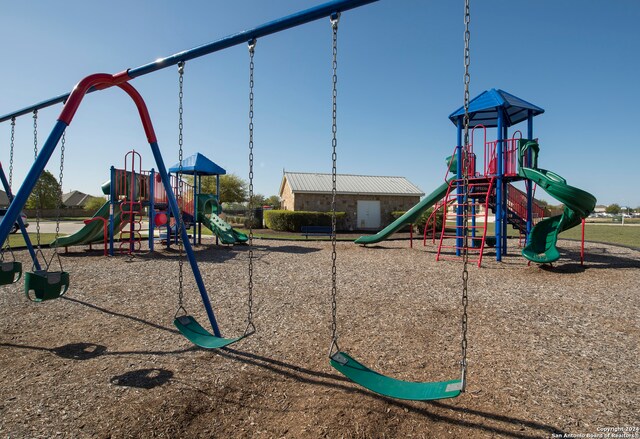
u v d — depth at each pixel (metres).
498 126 9.70
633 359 3.41
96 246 12.55
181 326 3.65
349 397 2.69
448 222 29.06
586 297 5.74
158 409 2.51
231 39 3.37
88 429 2.28
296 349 3.64
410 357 3.45
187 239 3.76
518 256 10.59
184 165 13.27
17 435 2.22
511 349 3.64
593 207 8.20
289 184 25.12
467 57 2.49
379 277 7.39
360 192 24.33
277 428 2.31
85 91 3.48
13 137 5.54
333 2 2.89
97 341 3.84
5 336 3.97
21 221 5.68
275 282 6.84
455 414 2.47
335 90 2.90
